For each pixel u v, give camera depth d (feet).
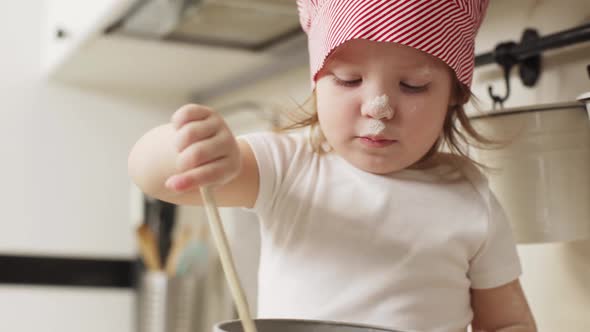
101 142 6.11
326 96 2.19
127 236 6.16
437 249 2.28
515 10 3.12
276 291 2.28
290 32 4.53
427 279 2.26
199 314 5.95
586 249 2.80
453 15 2.13
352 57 2.11
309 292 2.23
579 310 2.82
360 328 1.76
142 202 5.99
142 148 2.14
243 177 2.28
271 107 5.29
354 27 2.06
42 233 5.90
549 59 2.93
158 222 5.99
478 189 2.43
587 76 2.75
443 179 2.42
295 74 4.99
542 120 2.49
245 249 5.05
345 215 2.28
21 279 5.82
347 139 2.20
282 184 2.34
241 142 2.37
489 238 2.38
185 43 4.77
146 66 5.41
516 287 2.48
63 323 5.91
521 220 2.52
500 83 3.16
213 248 6.05
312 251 2.26
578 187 2.47
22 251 5.83
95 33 4.53
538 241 2.50
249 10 4.14
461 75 2.20
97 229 6.07
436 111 2.19
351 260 2.24
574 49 2.82
